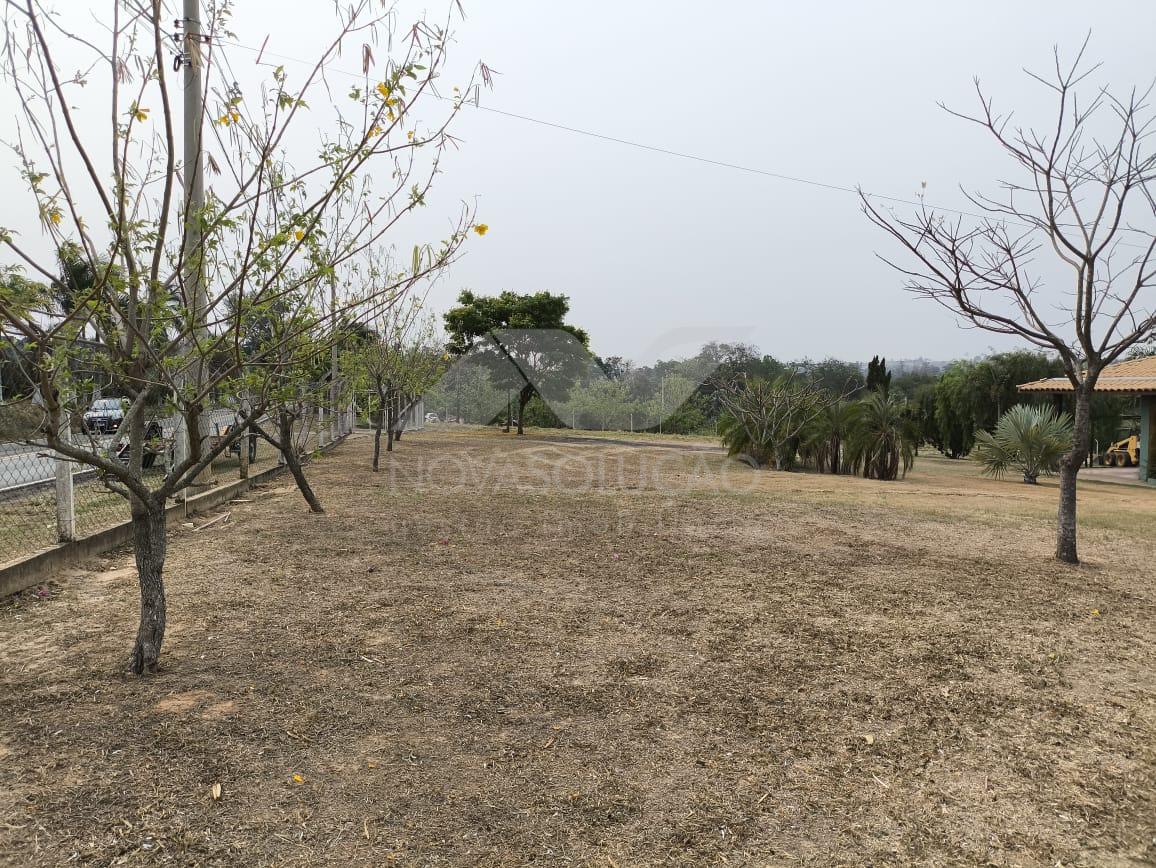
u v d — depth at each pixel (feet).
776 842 7.02
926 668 11.91
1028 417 49.83
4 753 8.29
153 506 10.75
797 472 49.73
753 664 11.91
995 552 21.71
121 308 9.64
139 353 10.18
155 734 8.82
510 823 7.21
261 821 7.10
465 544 21.07
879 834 7.20
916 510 30.12
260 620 13.47
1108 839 7.20
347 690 10.37
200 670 10.94
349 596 15.28
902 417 48.47
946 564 19.79
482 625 13.57
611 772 8.30
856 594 16.39
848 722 9.80
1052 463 48.08
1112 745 9.30
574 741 9.05
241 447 31.99
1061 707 10.48
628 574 17.81
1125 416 78.69
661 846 6.91
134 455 10.54
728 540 22.43
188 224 9.20
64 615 13.56
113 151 8.84
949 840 7.13
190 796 7.50
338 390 28.55
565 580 17.12
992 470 51.75
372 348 36.91
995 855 6.89
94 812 7.16
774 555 20.39
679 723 9.64
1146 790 8.18
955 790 8.10
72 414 10.30
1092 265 18.58
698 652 12.42
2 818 6.99
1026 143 18.53
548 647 12.48
